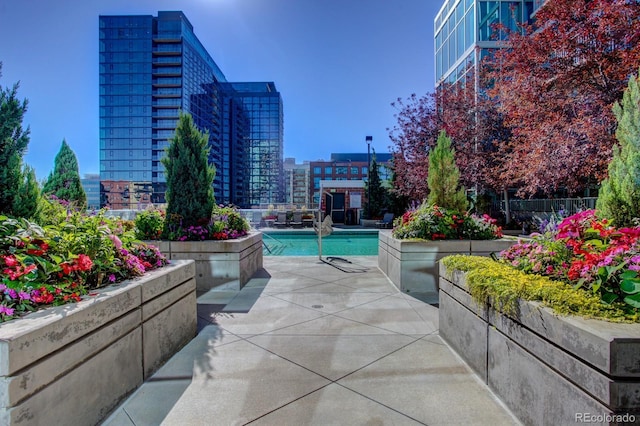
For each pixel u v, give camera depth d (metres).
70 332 1.72
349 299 4.79
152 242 5.32
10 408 1.37
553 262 2.37
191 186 5.62
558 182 7.56
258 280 6.02
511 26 15.36
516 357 2.01
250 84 82.31
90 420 1.87
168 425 1.97
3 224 2.22
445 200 6.02
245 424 1.98
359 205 22.33
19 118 2.71
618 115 2.69
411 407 2.15
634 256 1.78
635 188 2.46
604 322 1.55
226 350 3.05
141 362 2.44
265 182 81.50
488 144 11.71
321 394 2.31
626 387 1.31
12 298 1.73
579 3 6.57
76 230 2.57
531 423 1.85
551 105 7.27
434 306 4.46
